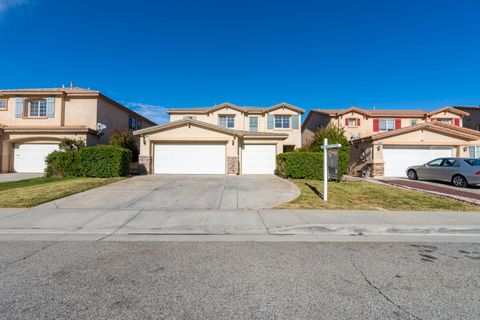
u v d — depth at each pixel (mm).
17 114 19953
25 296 3143
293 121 24578
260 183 13141
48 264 4102
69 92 20203
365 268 4035
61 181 13359
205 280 3600
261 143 18797
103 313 2805
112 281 3551
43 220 6637
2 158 19188
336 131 18031
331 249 4883
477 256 4570
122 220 6680
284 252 4703
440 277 3746
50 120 20031
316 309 2916
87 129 18953
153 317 2742
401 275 3801
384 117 24922
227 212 7516
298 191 11008
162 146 18125
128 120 26125
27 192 10195
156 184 12484
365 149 19438
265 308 2932
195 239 5438
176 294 3219
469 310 2916
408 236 5789
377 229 6098
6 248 4816
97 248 4852
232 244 5133
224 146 18188
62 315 2760
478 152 19969
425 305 3016
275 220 6680
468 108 27516
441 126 19969
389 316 2793
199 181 13625
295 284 3504
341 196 10000
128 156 16422
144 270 3908
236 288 3383
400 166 18344
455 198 9594
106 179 14102
